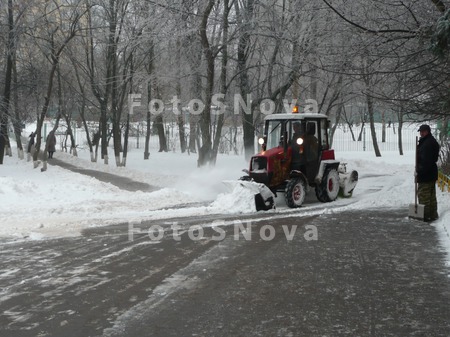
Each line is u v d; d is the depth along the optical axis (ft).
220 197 43.29
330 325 16.85
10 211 40.32
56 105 137.69
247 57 78.59
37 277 22.43
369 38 35.68
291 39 67.77
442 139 64.39
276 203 46.26
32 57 107.34
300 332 16.28
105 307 18.66
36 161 83.35
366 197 50.88
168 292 20.36
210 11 70.28
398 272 23.06
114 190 57.26
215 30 75.15
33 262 24.94
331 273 22.95
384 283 21.42
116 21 90.17
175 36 68.64
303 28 63.67
